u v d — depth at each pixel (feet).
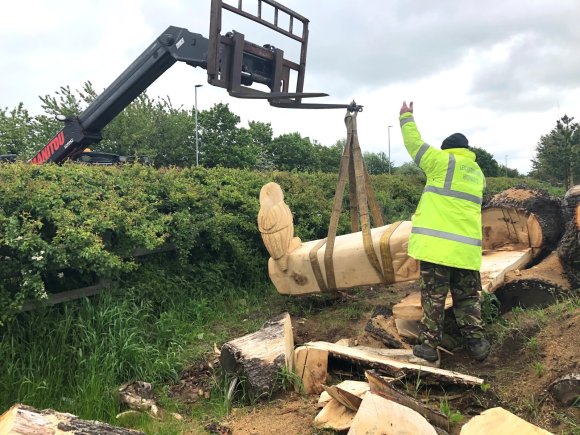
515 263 19.79
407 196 46.44
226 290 23.67
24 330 16.14
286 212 19.84
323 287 18.99
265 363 14.29
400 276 17.15
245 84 21.09
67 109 72.38
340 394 11.84
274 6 20.93
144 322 18.71
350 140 18.60
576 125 116.67
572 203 18.03
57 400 14.69
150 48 23.20
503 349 14.53
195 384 15.99
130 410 14.25
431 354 14.26
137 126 87.35
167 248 22.16
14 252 16.48
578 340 12.94
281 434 12.10
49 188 18.21
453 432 11.41
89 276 19.20
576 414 11.20
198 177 26.66
